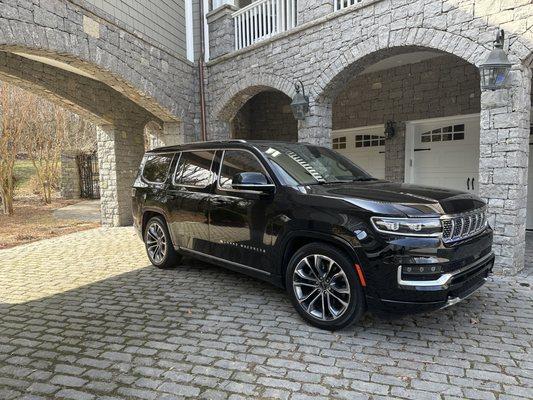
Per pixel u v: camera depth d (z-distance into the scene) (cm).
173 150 562
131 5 776
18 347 349
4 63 727
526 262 589
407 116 931
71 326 391
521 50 495
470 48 542
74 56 631
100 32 682
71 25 623
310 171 433
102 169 1052
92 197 1856
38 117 1422
